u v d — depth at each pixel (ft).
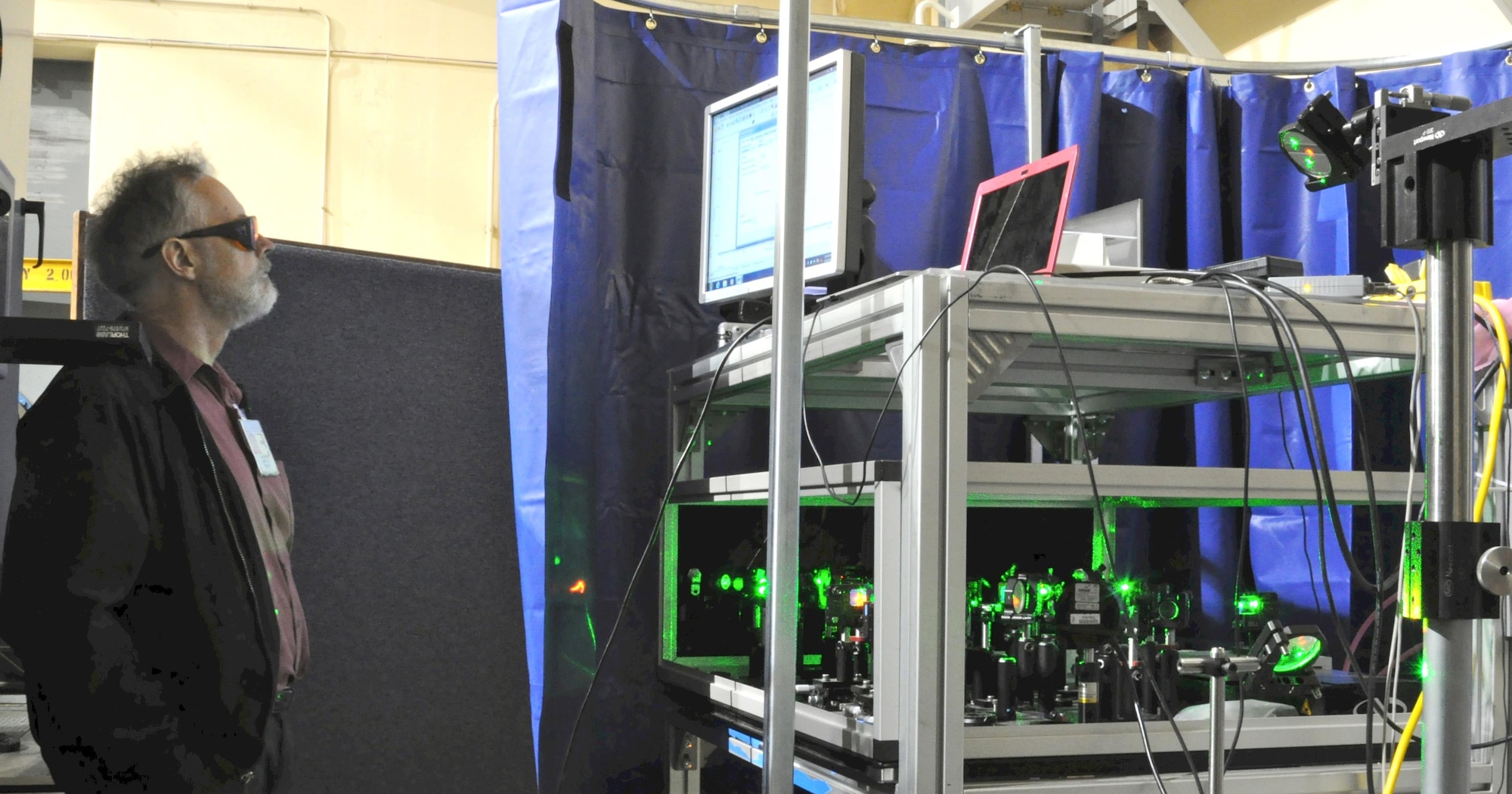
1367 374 5.89
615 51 7.62
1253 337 4.90
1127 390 7.04
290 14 15.85
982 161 8.05
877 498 4.59
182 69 15.52
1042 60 8.11
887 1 16.48
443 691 7.23
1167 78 8.25
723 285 6.95
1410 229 3.29
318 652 6.84
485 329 7.59
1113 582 5.50
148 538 4.51
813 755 5.12
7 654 5.90
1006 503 6.15
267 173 15.71
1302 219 8.00
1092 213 7.34
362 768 6.93
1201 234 7.95
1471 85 7.82
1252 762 4.97
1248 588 7.73
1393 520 7.57
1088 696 5.07
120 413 4.53
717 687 6.20
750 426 7.84
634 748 7.44
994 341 4.60
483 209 16.29
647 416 7.59
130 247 5.44
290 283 6.91
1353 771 4.87
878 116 7.89
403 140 16.12
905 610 4.50
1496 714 4.93
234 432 5.68
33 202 5.37
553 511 6.67
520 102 6.63
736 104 6.98
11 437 5.18
